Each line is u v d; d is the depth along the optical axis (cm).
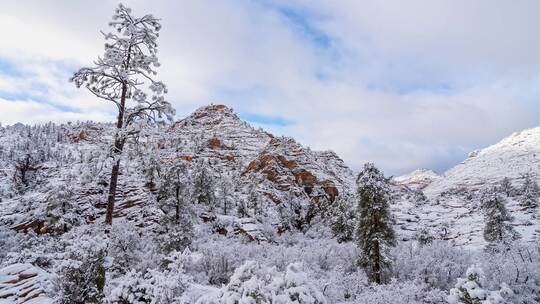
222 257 1555
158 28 1356
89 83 1242
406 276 1853
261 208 5309
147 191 3291
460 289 700
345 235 3722
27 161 5212
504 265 985
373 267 1995
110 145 1208
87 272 742
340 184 8275
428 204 10750
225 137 17450
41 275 844
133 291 686
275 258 1681
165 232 1686
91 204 2906
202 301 605
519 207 7688
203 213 3183
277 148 9462
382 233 2088
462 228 6675
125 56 1323
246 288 568
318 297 581
